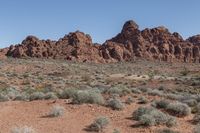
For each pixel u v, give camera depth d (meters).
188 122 17.72
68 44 150.00
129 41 166.75
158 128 15.84
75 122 16.66
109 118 17.62
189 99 25.89
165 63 152.12
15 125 16.09
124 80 71.62
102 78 73.12
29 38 148.62
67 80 62.44
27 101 22.89
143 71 106.00
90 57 140.38
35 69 88.69
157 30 180.00
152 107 18.97
